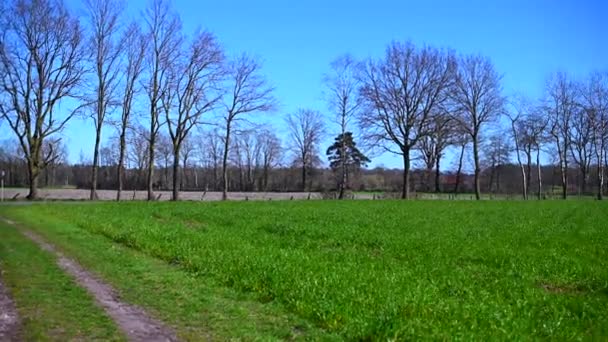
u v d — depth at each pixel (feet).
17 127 172.45
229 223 88.89
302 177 378.94
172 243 58.54
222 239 62.95
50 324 28.78
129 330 27.96
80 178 348.59
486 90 234.58
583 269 48.14
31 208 122.83
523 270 47.34
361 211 124.16
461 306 31.89
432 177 338.75
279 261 46.16
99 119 183.11
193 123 193.98
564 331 28.45
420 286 37.14
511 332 27.20
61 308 32.22
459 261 52.39
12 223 85.76
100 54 179.52
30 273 42.96
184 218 99.76
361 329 27.27
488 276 44.19
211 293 36.32
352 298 33.01
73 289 37.37
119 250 56.24
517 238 71.92
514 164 323.57
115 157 336.08
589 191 320.09
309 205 150.10
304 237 69.10
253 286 37.24
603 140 258.78
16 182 297.12
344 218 101.24
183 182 375.66
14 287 37.70
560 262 51.88
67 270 44.55
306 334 27.61
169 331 27.89
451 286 38.91
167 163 360.69
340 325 28.40
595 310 33.27
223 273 41.83
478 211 131.64
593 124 261.24
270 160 390.21
